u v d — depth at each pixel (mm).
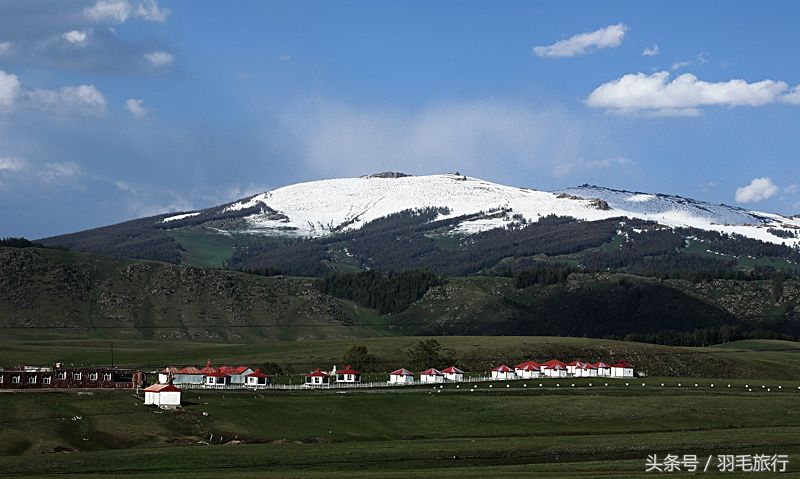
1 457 197125
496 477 171250
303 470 186875
